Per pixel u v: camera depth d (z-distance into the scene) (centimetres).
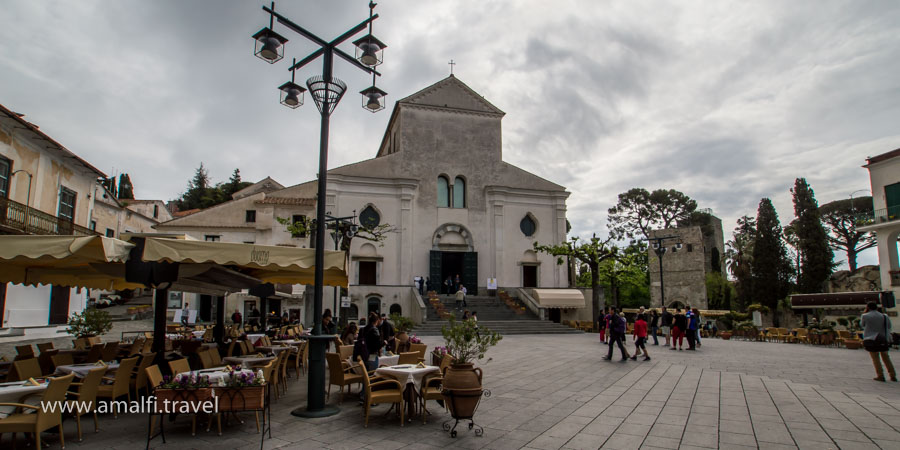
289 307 3362
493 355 1744
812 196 4238
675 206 6625
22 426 590
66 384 648
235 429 748
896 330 2812
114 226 3828
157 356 949
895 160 2891
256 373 705
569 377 1237
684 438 690
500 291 3491
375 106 1056
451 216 3675
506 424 780
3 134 1892
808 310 3684
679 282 5041
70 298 2444
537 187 3881
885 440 662
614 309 1627
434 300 3153
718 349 2028
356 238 3456
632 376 1248
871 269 4294
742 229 6031
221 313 1557
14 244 661
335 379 946
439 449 655
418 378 809
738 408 865
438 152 3753
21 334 2011
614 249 3206
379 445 674
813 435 691
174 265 855
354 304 3128
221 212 3591
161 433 676
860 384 1153
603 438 698
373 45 1000
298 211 3603
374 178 3541
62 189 2336
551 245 3800
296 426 771
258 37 933
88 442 673
